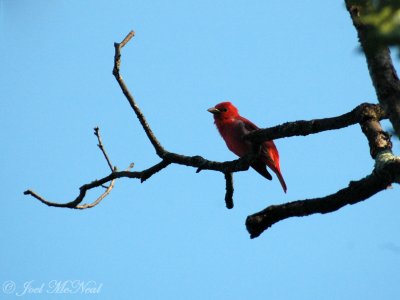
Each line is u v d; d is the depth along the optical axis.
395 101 6.44
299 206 7.68
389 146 7.73
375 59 6.63
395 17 4.07
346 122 8.43
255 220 7.79
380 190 7.29
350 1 4.40
